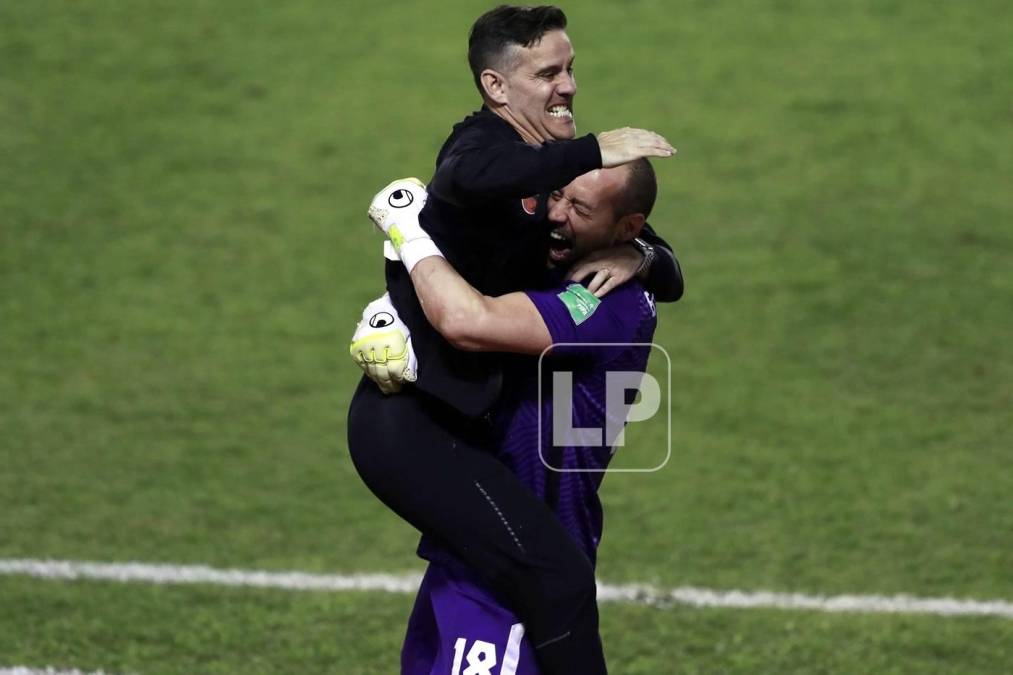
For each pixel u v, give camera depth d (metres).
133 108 38.78
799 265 31.44
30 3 44.75
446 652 12.35
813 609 19.05
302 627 18.42
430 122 38.19
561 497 12.67
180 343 28.45
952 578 19.98
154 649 17.70
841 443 24.55
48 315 29.47
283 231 33.19
